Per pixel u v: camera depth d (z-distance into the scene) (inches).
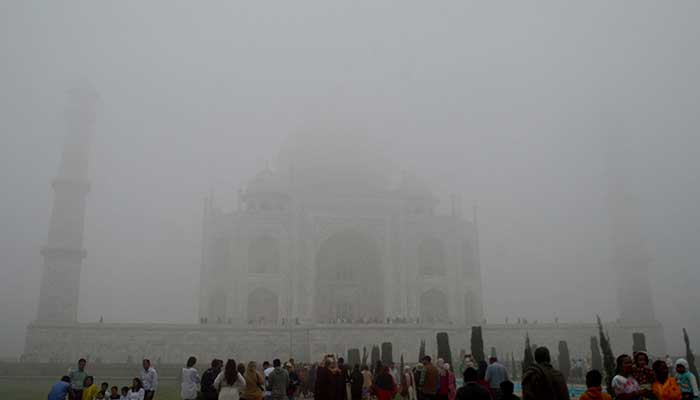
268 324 3395.7
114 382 2327.8
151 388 1049.5
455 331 3262.8
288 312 3676.2
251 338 3147.1
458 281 3937.0
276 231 3816.4
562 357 2322.8
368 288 4045.3
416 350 3191.4
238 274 3698.3
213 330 3139.8
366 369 1341.0
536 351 626.2
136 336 3078.2
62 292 3228.3
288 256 3769.7
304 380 1675.7
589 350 3430.1
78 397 1029.2
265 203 4175.7
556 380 585.9
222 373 886.4
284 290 3710.6
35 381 2397.9
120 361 3038.9
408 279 3850.9
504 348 3339.1
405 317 3735.2
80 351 3024.1
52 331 3031.5
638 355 740.0
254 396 860.6
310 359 3070.9
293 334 3169.3
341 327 3154.5
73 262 3309.5
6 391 1886.1
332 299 4013.3
